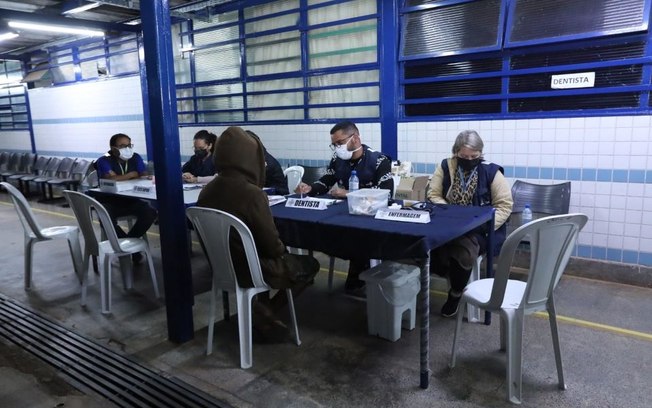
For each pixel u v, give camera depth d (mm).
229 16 5668
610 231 3521
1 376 2428
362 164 3217
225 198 2410
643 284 3385
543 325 2785
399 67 4406
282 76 5312
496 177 2992
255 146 2543
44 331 2926
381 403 2084
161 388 2262
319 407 2074
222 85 5934
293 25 5156
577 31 3475
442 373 2305
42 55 8328
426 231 2133
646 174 3320
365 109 4797
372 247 2215
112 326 2979
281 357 2520
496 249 2941
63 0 5367
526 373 2277
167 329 2865
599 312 2957
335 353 2545
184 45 6168
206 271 4000
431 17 4191
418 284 2770
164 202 2576
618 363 2342
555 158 3656
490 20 3881
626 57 3355
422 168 4395
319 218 2498
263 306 2768
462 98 4074
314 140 5180
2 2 5293
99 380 2359
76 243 3803
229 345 2678
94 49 7266
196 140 4406
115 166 4379
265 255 2477
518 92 3822
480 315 2885
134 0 5074
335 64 4922
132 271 4051
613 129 3391
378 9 4441
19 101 9047
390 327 2639
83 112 7648
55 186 8141
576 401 2045
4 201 7953
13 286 3762
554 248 1953
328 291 3457
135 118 6820
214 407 2100
